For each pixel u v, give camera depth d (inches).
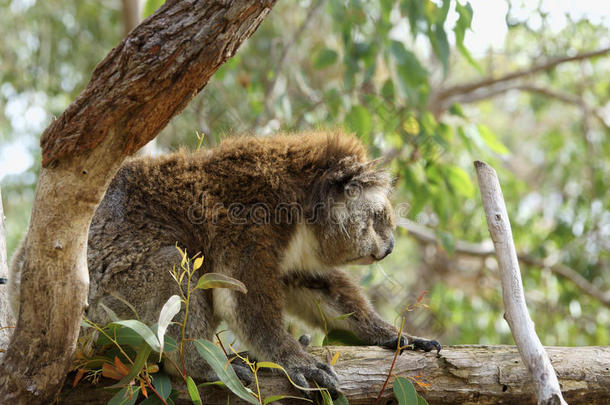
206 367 115.3
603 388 115.2
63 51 354.3
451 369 117.1
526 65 392.2
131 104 83.1
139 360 101.6
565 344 309.4
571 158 354.3
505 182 327.9
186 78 82.8
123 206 126.6
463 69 440.5
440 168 243.3
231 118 252.1
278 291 127.8
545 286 333.1
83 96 83.3
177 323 106.3
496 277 350.0
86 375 111.6
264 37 346.6
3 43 335.0
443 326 312.8
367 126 238.2
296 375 115.0
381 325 141.5
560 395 92.9
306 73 336.5
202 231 129.0
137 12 260.4
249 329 123.0
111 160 87.1
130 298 118.9
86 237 93.4
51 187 87.9
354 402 115.6
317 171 142.8
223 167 134.6
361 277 242.5
